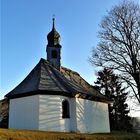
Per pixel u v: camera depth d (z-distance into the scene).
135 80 32.84
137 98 32.72
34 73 31.58
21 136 20.25
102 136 25.48
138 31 33.47
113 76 40.62
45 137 21.48
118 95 52.94
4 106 41.50
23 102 29.36
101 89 53.41
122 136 27.34
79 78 37.66
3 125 37.91
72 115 30.00
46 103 28.20
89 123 31.86
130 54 33.25
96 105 34.19
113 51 33.97
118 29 34.06
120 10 34.34
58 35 35.28
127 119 52.25
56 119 28.27
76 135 23.69
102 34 41.66
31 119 28.09
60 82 31.09
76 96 30.41
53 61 34.22
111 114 52.25
